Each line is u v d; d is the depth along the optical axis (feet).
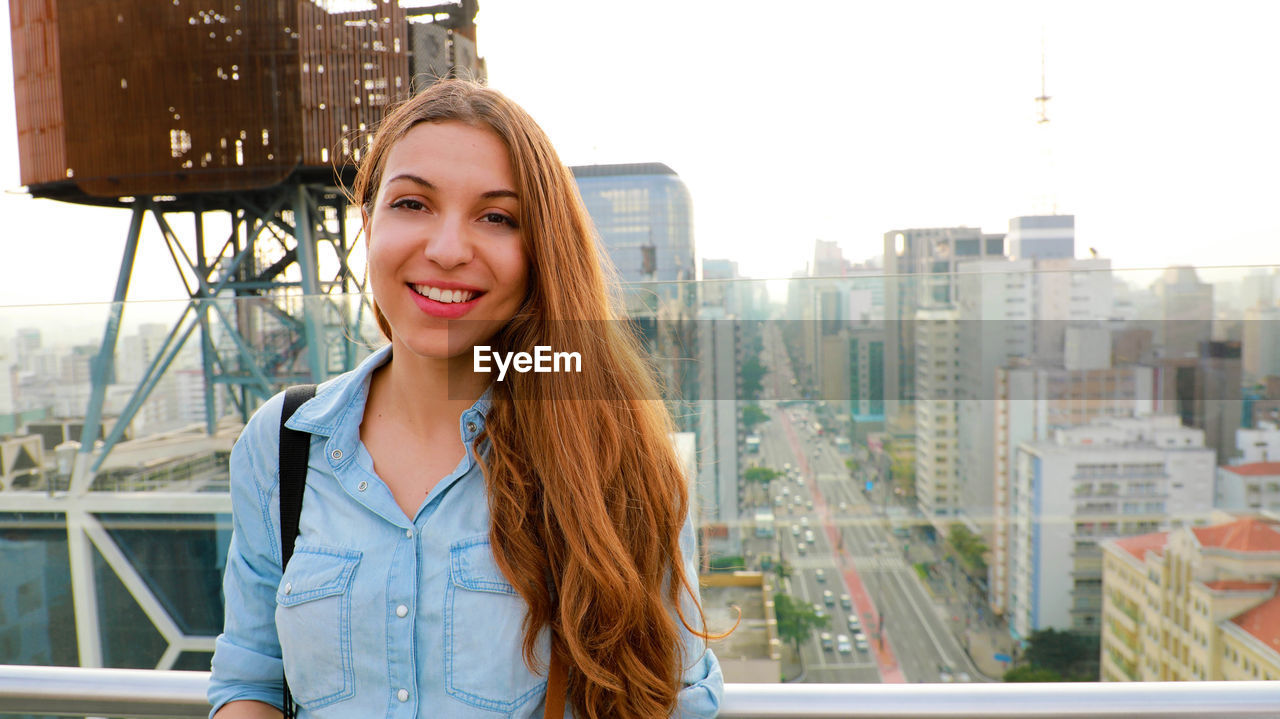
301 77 44.42
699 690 3.51
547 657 3.31
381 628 3.17
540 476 3.33
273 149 45.19
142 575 12.30
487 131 3.22
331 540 3.29
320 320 12.02
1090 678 11.13
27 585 12.25
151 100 45.96
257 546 3.51
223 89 45.34
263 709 3.51
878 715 3.59
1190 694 3.55
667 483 3.59
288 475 3.45
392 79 43.42
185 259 49.34
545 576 3.30
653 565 3.40
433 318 3.18
